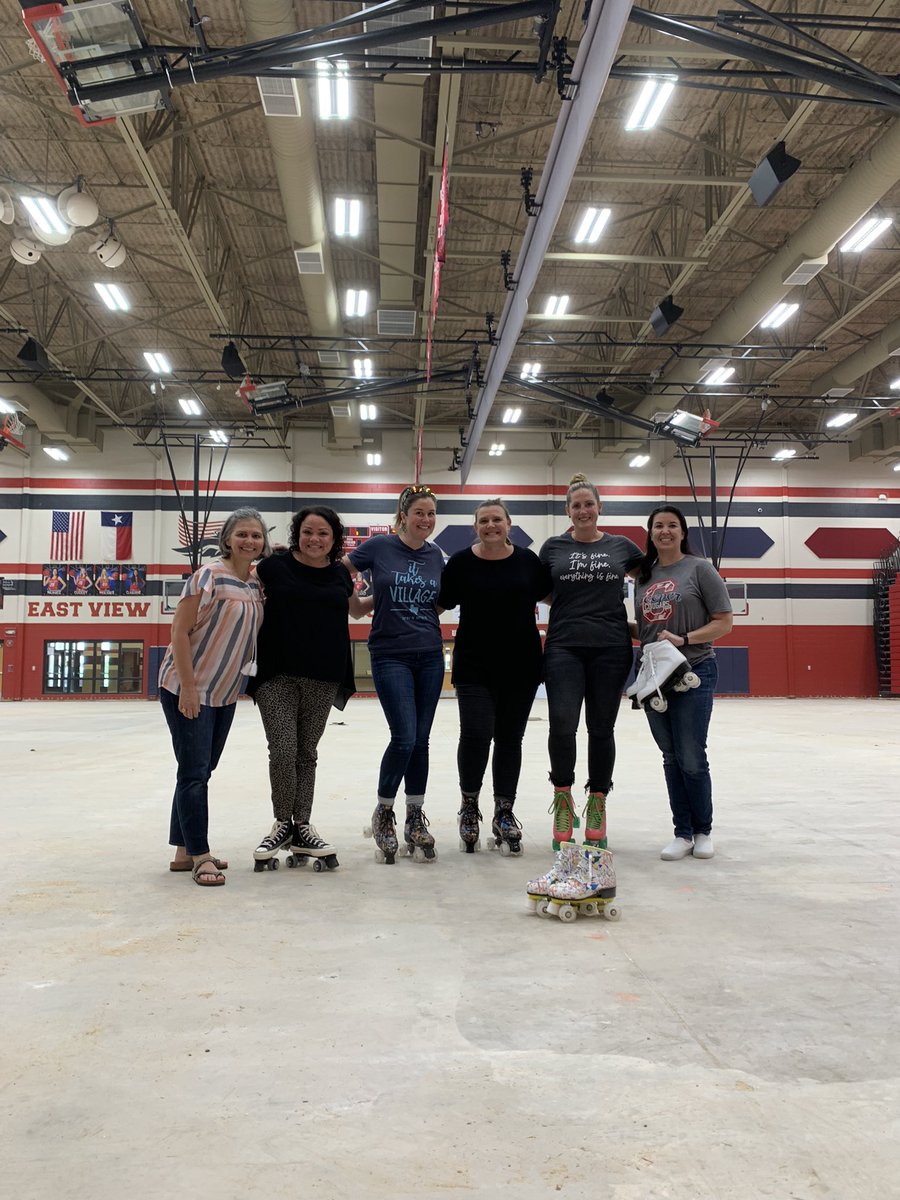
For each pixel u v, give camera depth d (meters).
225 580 3.31
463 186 13.23
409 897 3.01
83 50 6.73
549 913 2.73
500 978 2.18
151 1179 1.28
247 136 12.06
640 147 12.41
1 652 24.17
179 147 11.84
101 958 2.34
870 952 2.39
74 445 24.06
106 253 12.98
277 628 3.50
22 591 24.30
